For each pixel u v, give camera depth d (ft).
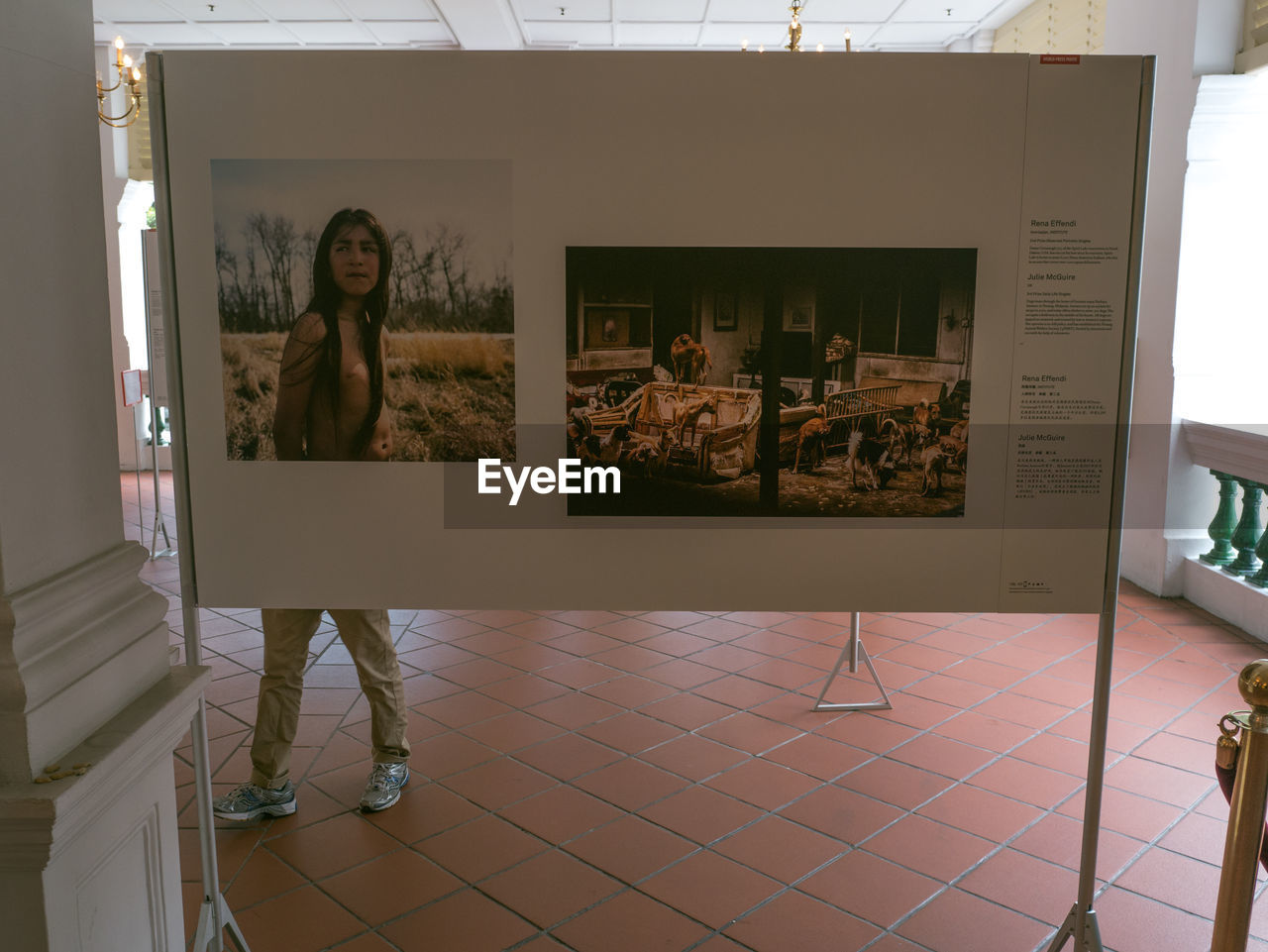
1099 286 6.75
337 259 6.86
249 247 6.87
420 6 27.81
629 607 7.27
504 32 29.86
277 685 10.21
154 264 21.71
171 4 27.68
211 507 7.22
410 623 17.62
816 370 6.88
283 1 27.32
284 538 7.24
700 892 9.19
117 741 5.03
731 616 17.99
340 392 7.02
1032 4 27.81
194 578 7.32
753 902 9.03
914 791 11.17
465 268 6.84
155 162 6.78
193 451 7.15
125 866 5.37
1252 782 6.03
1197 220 18.76
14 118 4.73
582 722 13.09
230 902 8.98
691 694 14.06
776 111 6.59
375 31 30.35
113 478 5.67
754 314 6.82
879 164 6.63
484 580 7.25
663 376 6.93
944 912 8.89
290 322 6.95
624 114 6.62
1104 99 6.54
